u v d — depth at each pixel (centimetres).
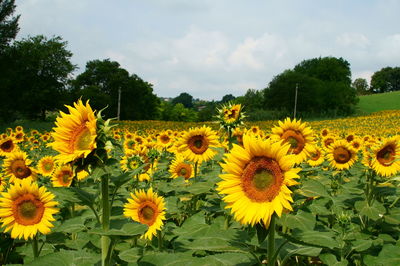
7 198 388
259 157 276
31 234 386
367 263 365
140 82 9644
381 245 416
